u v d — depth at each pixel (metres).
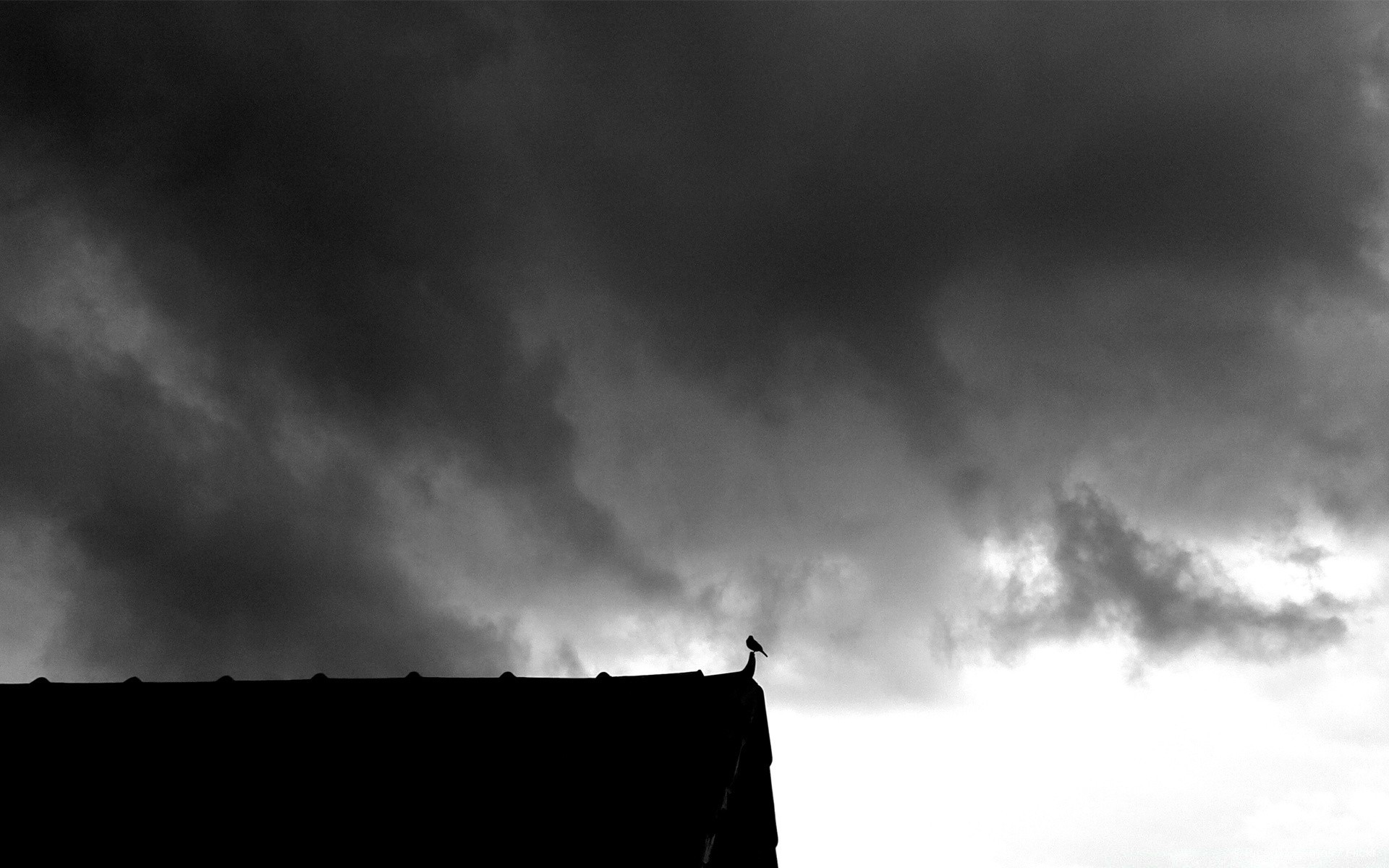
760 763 14.50
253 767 12.76
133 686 14.35
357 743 13.12
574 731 13.23
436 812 11.83
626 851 11.09
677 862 10.88
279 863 11.26
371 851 11.33
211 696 14.19
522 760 12.70
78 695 14.23
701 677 14.03
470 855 11.20
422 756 12.84
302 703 13.99
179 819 11.95
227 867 11.27
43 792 12.46
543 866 11.00
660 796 11.84
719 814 11.80
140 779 12.63
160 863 11.37
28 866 11.42
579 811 11.73
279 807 12.04
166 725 13.64
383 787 12.29
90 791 12.47
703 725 13.04
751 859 15.23
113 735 13.45
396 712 13.71
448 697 14.06
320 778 12.50
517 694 14.06
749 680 13.62
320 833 11.61
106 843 11.66
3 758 13.03
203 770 12.73
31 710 13.91
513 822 11.62
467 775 12.45
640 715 13.45
